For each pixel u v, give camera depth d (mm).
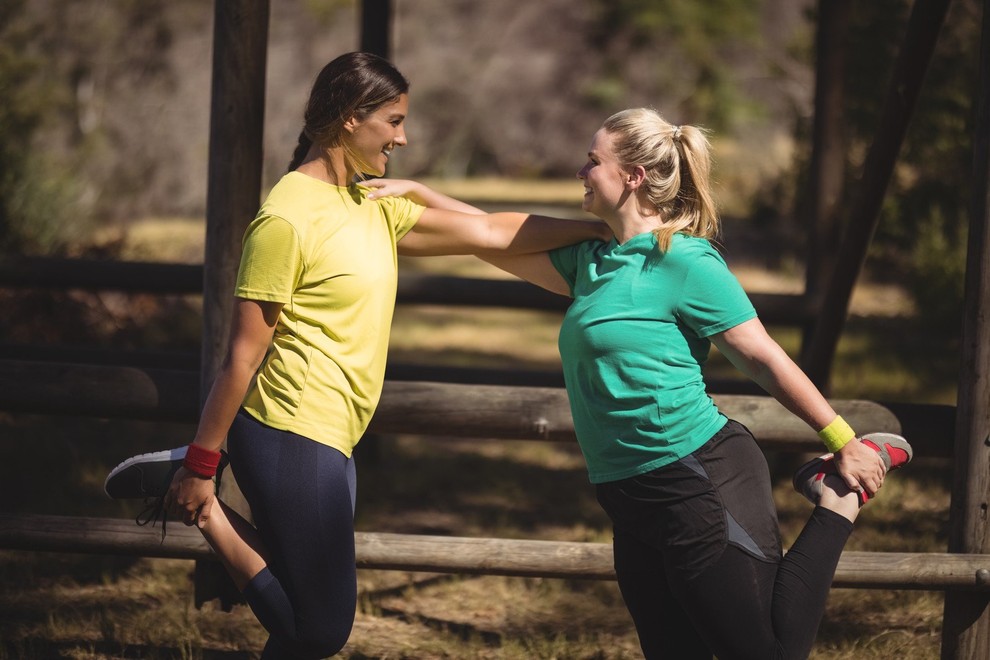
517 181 46812
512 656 6156
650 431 4262
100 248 16094
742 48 43281
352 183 4684
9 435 10555
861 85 19125
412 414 6250
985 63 5332
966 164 19125
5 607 6684
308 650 4465
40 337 13102
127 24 31156
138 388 6363
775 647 4250
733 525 4227
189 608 6727
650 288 4277
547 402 6254
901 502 9297
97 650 6082
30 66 24266
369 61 4461
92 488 9055
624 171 4422
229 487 6484
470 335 17578
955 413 6117
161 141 31344
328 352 4367
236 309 4266
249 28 6109
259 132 6223
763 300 10258
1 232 15430
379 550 5746
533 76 47656
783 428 6297
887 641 6336
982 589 5461
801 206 24750
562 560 5738
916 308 17688
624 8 42719
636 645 6426
